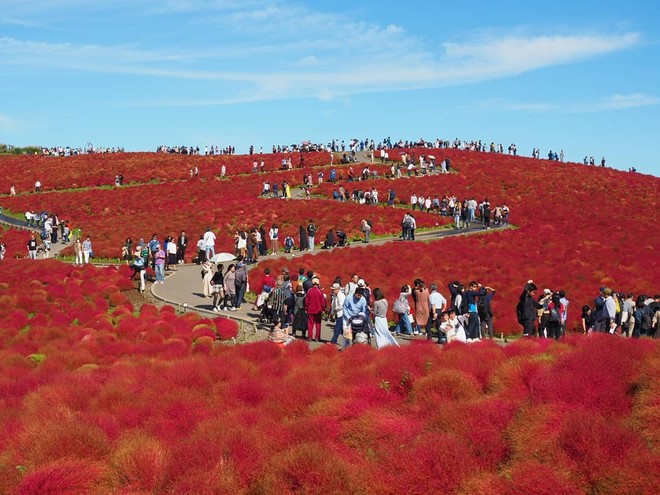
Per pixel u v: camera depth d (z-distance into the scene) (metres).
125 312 30.06
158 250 39.69
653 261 44.31
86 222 65.56
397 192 71.75
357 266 39.75
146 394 16.02
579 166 90.12
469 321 24.64
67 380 17.53
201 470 11.65
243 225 57.34
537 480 10.51
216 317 29.59
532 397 13.41
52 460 12.34
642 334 24.89
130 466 12.23
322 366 17.95
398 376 16.02
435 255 43.69
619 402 12.72
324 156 93.50
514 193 72.62
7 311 30.44
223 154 106.81
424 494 10.71
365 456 12.43
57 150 114.19
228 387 16.42
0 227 65.88
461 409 13.05
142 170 92.62
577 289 36.12
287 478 11.23
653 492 9.99
